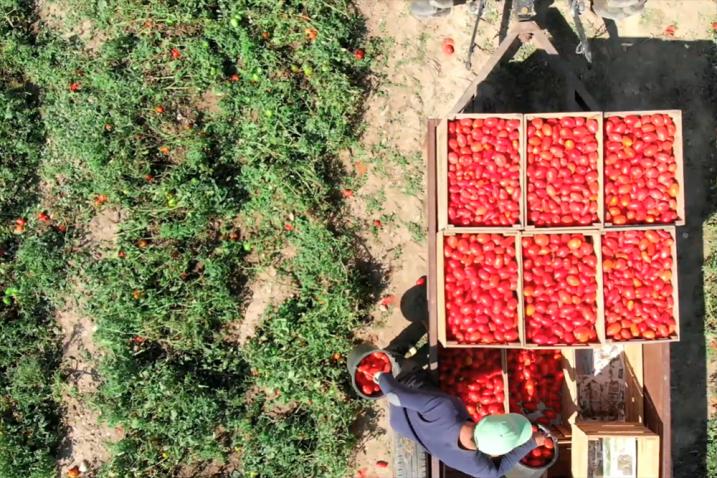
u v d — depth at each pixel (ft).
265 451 23.47
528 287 20.26
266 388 24.22
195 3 23.48
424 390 19.53
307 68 23.49
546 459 20.43
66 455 24.23
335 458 23.40
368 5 24.31
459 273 20.49
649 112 20.25
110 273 23.65
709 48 24.41
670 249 20.25
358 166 24.32
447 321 20.66
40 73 23.91
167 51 23.76
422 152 24.35
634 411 22.03
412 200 24.39
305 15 23.58
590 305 20.38
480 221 20.36
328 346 23.49
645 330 20.31
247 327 24.32
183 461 24.00
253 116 24.08
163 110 23.89
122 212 24.20
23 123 23.67
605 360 22.76
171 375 23.39
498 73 24.31
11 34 23.62
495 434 17.60
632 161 20.38
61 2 24.06
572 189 20.20
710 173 24.44
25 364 23.70
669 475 20.63
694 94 24.50
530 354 22.11
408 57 24.36
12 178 23.75
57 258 23.90
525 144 20.13
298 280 24.20
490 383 21.54
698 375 24.40
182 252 23.91
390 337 24.32
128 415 23.44
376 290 24.38
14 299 24.03
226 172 24.07
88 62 23.91
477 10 23.79
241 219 24.18
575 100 22.52
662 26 24.43
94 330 24.22
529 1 21.35
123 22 23.66
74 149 23.84
